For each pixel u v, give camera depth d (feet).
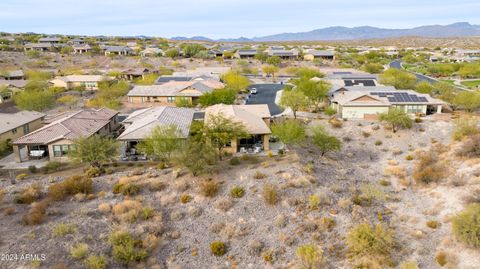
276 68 459.32
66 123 166.20
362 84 298.35
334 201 118.42
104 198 118.52
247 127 161.38
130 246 93.86
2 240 92.43
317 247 97.91
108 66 489.67
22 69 443.32
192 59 545.44
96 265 85.61
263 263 94.07
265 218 109.60
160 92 284.61
